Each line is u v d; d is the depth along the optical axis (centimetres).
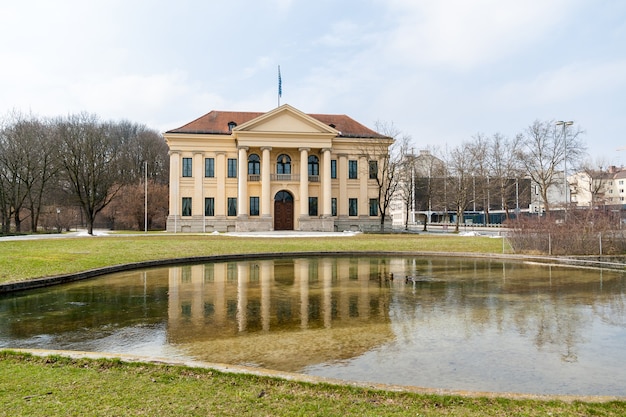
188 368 642
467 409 511
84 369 640
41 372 625
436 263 2480
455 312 1181
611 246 2698
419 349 845
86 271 1880
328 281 1769
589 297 1403
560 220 2881
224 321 1083
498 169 6919
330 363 762
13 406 498
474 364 757
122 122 8588
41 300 1362
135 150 8462
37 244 3064
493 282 1734
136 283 1719
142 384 577
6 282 1534
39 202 5653
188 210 5731
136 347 863
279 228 5831
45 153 5491
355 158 6053
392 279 1823
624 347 861
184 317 1129
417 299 1373
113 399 523
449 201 7588
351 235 4697
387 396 546
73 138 5209
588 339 918
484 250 3084
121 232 5878
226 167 5806
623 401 536
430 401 532
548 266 2316
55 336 946
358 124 6469
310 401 526
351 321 1080
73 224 8175
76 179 5106
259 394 545
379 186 5838
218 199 5759
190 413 485
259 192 5788
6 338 930
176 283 1719
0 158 5344
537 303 1305
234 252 2855
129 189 7250
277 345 873
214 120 6047
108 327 1024
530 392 639
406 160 6159
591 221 2772
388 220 6147
